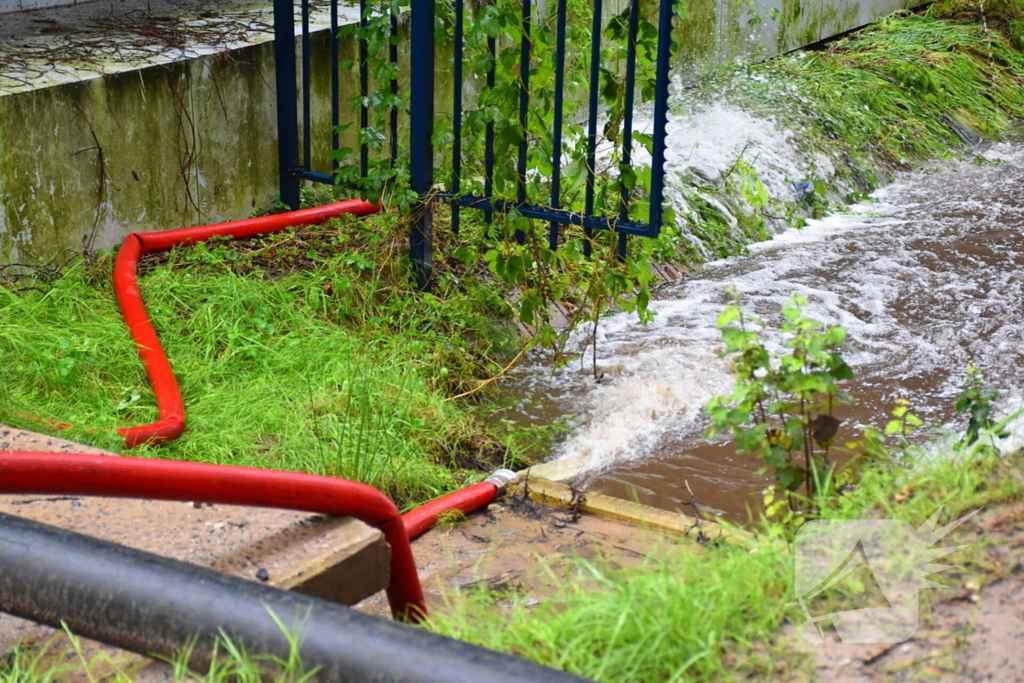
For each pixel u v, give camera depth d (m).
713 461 4.90
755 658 2.23
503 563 3.73
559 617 2.40
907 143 10.49
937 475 3.11
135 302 5.16
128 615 1.89
